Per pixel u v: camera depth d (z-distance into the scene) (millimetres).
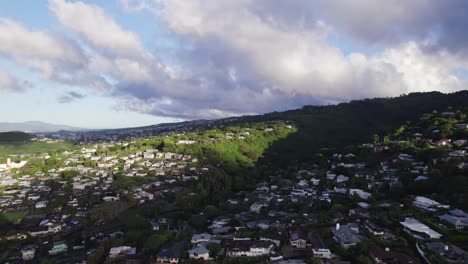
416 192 158250
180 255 113312
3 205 197750
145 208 185875
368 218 130875
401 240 107375
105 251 129250
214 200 192125
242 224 141500
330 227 126688
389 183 177625
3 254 139500
